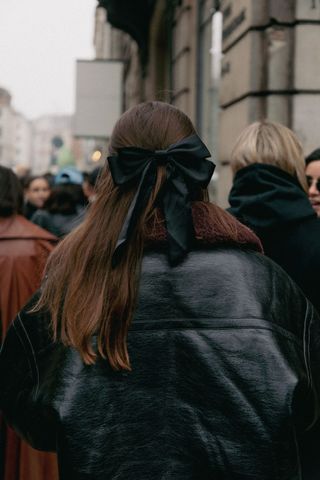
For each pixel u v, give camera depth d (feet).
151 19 44.14
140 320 4.70
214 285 4.77
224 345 4.60
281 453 4.42
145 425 4.55
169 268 4.82
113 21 46.03
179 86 32.76
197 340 4.63
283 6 17.61
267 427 4.43
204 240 4.92
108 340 4.64
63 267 5.00
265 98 17.90
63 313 4.82
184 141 5.01
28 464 10.55
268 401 4.47
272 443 4.42
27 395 4.86
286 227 7.27
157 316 4.71
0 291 11.00
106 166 5.28
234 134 19.44
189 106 31.17
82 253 4.94
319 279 7.13
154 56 43.98
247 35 18.16
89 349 4.63
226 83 20.47
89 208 5.31
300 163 7.66
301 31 17.38
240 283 4.79
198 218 4.99
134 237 4.86
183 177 4.98
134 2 44.93
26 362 4.98
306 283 7.16
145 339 4.66
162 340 4.66
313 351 4.93
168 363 4.64
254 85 17.92
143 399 4.58
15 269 11.07
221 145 21.27
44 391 4.65
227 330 4.65
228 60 20.26
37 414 4.72
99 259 4.87
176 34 34.06
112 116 41.47
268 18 17.70
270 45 17.70
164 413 4.57
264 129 7.73
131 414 4.56
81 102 41.47
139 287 4.76
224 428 4.48
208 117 26.16
